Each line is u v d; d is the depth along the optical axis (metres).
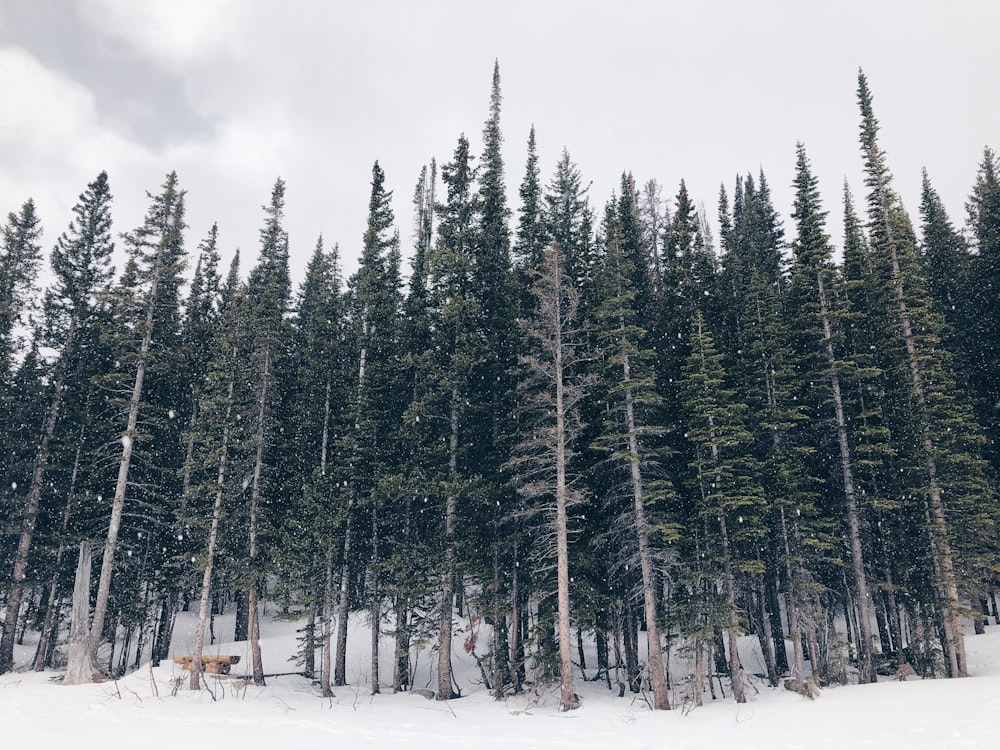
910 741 13.23
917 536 25.36
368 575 28.25
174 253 31.22
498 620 25.27
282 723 18.59
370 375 28.00
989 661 25.36
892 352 26.81
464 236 28.61
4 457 30.48
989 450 28.98
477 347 26.64
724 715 18.95
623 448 24.98
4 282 31.95
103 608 27.12
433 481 24.73
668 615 23.08
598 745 15.18
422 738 16.28
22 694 23.14
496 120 31.33
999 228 34.69
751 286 29.77
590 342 27.34
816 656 24.44
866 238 31.83
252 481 28.20
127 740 15.32
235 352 29.42
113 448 30.31
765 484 24.62
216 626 39.66
